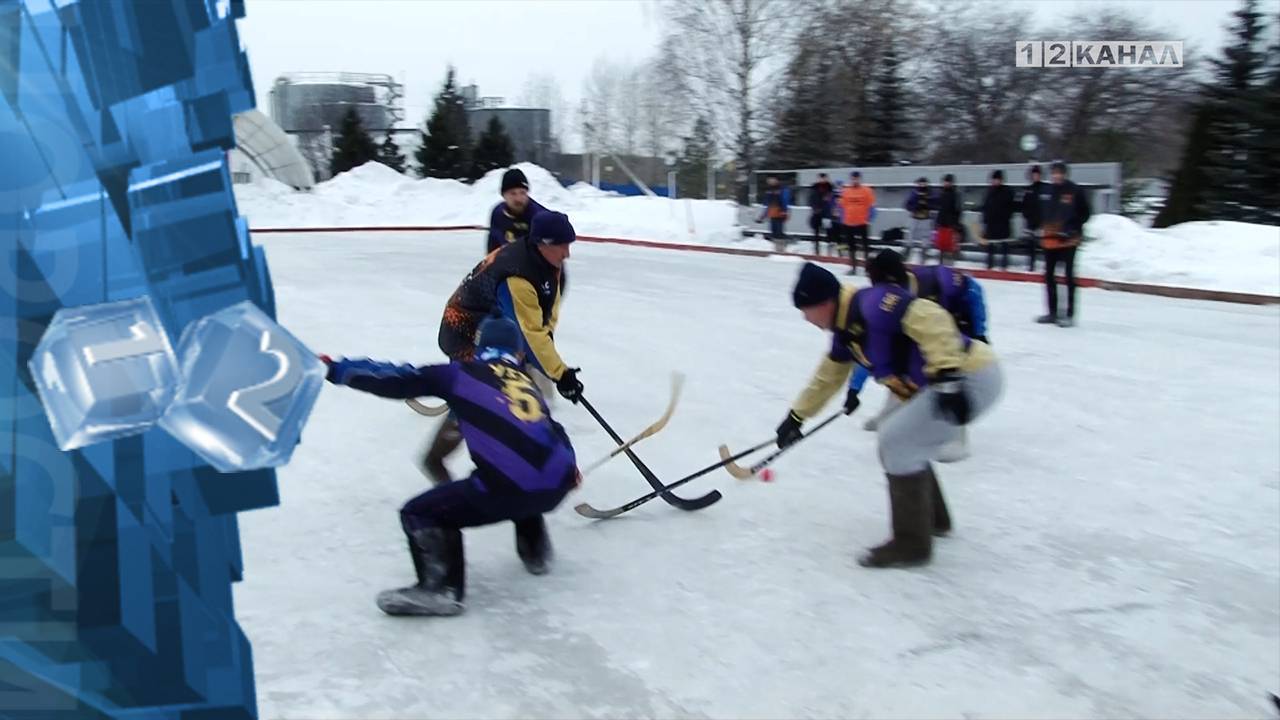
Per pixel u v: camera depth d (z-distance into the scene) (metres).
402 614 3.18
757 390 6.70
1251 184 22.05
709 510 4.30
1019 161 33.31
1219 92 22.95
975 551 3.87
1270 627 3.24
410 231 26.56
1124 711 2.70
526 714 2.62
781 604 3.34
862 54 29.23
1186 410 6.19
